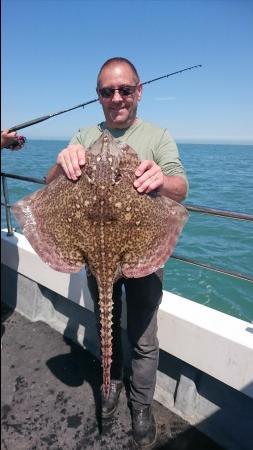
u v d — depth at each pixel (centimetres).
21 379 165
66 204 96
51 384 162
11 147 172
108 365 96
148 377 129
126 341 165
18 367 173
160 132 119
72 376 167
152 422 138
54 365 174
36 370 171
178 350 140
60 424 142
